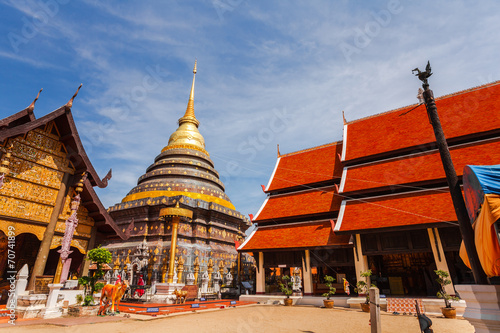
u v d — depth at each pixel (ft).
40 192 47.11
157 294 74.33
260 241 84.58
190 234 107.34
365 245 66.95
